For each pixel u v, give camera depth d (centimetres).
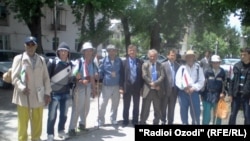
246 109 674
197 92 712
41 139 668
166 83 764
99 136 699
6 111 948
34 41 580
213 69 708
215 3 1479
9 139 675
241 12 1388
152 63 755
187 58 709
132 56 773
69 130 697
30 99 585
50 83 627
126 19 2852
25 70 574
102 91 784
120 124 805
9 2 2133
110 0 2372
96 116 895
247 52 663
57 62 646
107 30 2677
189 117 861
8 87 1430
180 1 2702
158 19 2762
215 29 2797
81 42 2602
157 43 2823
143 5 2822
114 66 775
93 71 741
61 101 661
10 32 3359
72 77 676
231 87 686
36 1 2033
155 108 761
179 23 2781
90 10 2453
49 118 641
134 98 784
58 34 3894
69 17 4016
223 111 693
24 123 591
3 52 1498
